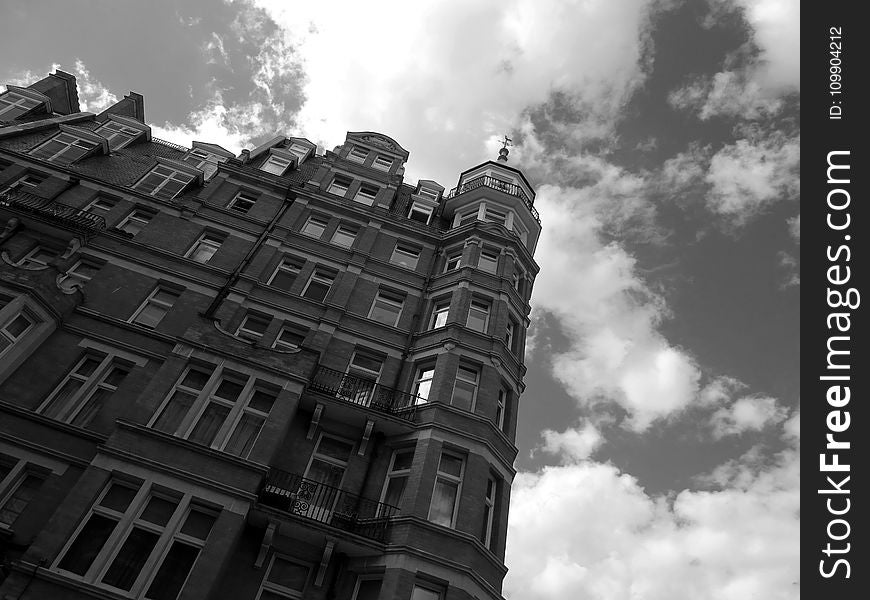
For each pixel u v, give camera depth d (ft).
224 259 71.20
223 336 55.77
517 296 76.23
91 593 37.93
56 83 98.99
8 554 41.01
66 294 57.36
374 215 83.30
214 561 41.16
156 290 65.41
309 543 48.44
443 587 47.60
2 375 50.34
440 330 68.08
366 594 47.55
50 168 74.38
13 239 63.36
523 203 91.56
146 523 42.63
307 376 54.80
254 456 48.01
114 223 70.95
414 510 50.39
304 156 101.14
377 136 105.09
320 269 74.90
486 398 62.23
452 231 83.56
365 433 56.44
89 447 48.44
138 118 111.96
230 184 83.30
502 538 54.65
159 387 50.24
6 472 46.62
